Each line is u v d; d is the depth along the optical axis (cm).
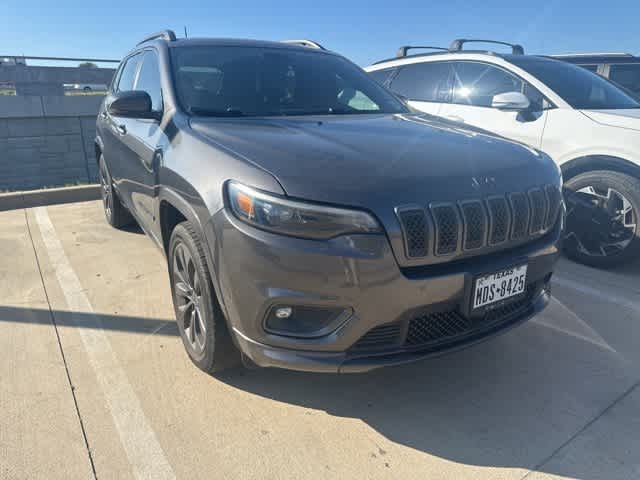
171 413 225
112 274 380
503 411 231
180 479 190
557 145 409
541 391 245
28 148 1077
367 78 368
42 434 211
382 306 188
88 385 244
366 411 230
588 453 205
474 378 256
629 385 250
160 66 314
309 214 182
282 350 198
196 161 223
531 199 221
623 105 428
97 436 211
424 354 201
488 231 203
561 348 284
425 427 221
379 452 205
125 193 378
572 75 455
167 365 261
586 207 397
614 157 379
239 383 247
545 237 234
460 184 202
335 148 216
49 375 251
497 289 210
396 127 270
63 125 1102
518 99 409
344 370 194
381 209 185
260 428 217
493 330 222
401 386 249
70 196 629
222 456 201
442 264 197
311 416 226
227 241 196
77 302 333
